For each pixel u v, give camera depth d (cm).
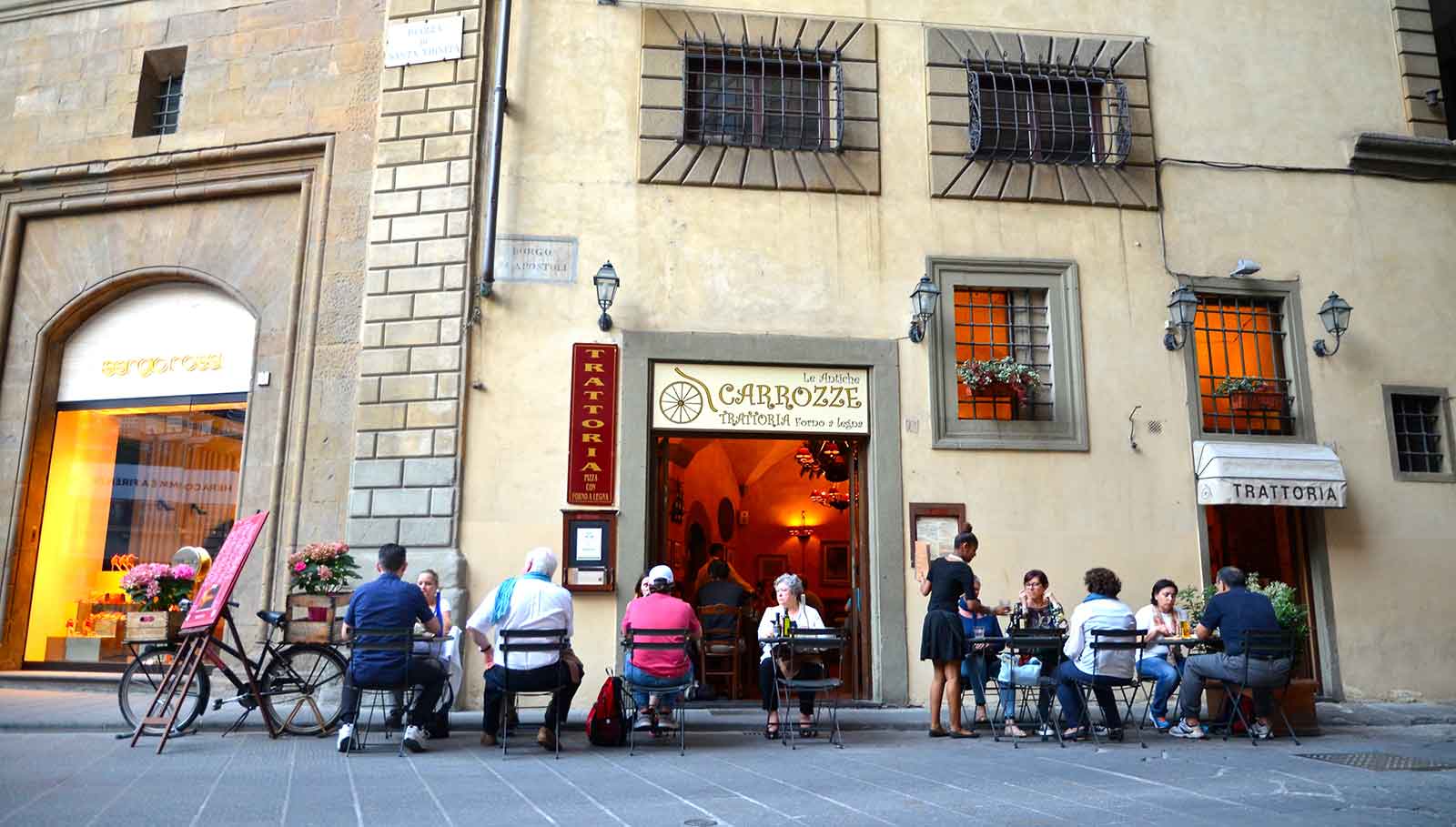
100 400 1098
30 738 720
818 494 1611
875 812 462
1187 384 1048
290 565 793
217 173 1084
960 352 1038
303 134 1062
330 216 1038
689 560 1433
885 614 956
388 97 1035
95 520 1072
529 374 973
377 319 989
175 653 751
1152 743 739
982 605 813
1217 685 809
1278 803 486
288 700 799
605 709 712
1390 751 694
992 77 1095
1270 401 1052
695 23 1058
